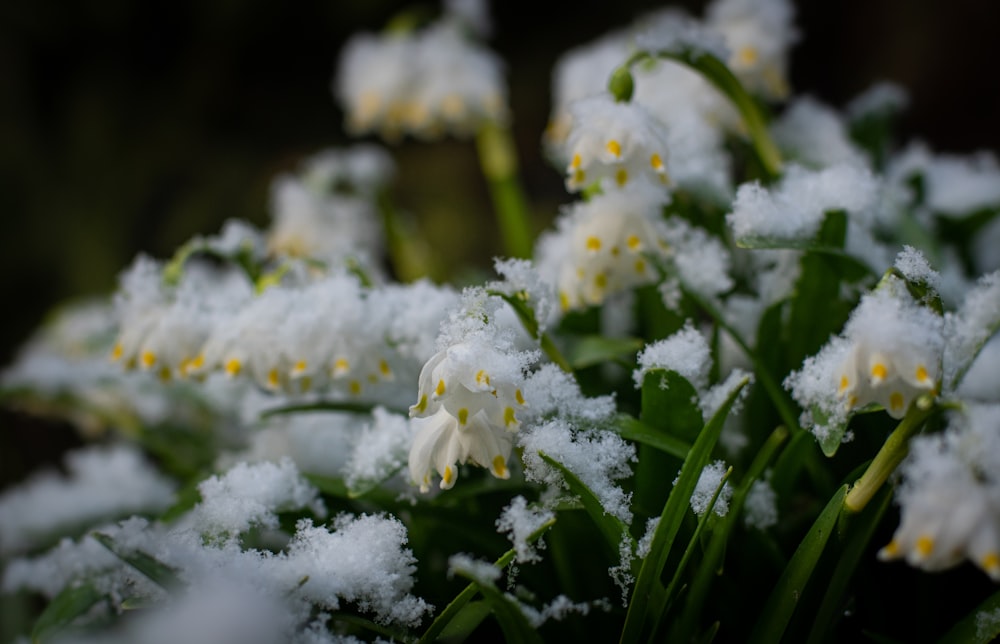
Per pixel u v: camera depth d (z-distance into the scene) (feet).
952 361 1.51
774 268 1.77
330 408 1.70
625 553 1.48
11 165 5.82
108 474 2.01
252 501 1.55
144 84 6.28
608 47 2.19
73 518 1.93
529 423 1.50
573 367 1.68
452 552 1.62
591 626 1.57
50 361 2.14
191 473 2.06
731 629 1.57
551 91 6.09
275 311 1.59
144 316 1.68
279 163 6.12
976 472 1.32
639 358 1.59
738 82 1.77
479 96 2.39
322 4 6.31
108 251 5.74
